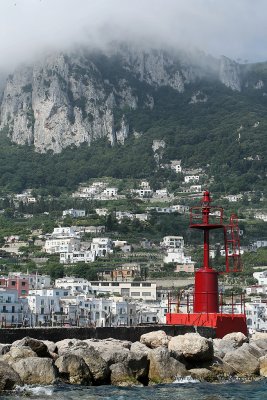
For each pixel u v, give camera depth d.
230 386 78.56
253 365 85.44
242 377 83.69
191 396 72.19
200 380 80.06
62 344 77.75
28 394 67.44
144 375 77.50
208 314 99.25
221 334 98.19
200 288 101.50
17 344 72.75
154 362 78.44
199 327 95.44
